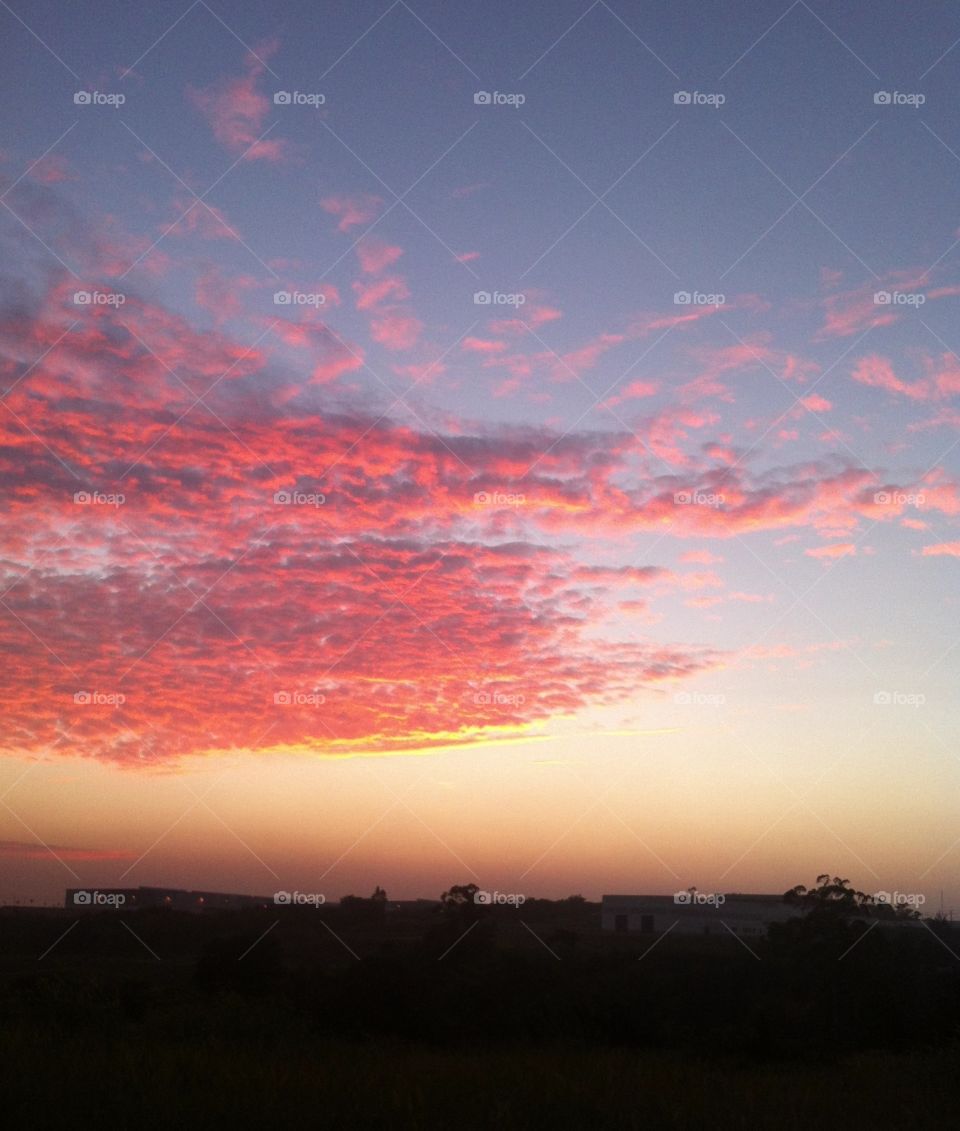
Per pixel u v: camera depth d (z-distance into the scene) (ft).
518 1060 61.11
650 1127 41.16
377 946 142.10
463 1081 48.91
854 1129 42.68
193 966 128.57
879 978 108.99
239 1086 43.34
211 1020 72.69
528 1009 103.60
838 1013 104.94
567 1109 42.91
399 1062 58.18
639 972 114.21
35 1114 38.27
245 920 156.46
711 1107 45.01
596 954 126.41
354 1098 42.52
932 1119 45.65
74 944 141.38
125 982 79.00
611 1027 102.42
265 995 101.50
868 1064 71.36
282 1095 42.52
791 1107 46.44
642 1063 63.72
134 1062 47.55
